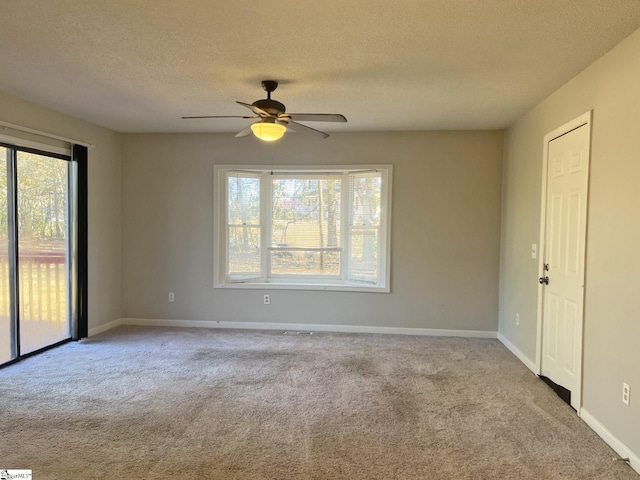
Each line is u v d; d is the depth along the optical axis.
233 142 5.03
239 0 2.02
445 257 4.82
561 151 3.20
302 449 2.38
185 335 4.74
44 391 3.13
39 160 4.00
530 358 3.77
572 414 2.86
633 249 2.27
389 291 4.90
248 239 5.19
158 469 2.17
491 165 4.71
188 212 5.09
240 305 5.12
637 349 2.23
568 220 3.06
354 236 5.08
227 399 3.03
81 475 2.11
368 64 2.82
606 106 2.55
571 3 2.01
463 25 2.25
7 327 3.71
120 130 4.95
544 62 2.73
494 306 4.77
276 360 3.91
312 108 3.89
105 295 4.93
